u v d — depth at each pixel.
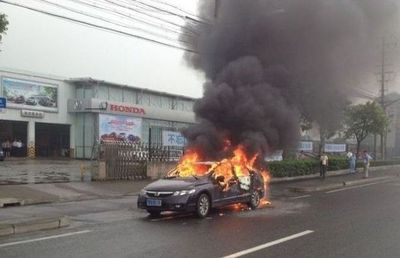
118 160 23.02
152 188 13.01
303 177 29.83
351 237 10.09
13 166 30.83
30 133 40.47
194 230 10.95
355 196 19.70
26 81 40.00
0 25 12.76
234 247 8.98
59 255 8.24
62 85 43.03
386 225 11.76
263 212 14.35
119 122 44.19
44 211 13.95
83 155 43.25
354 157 35.28
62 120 42.91
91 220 12.52
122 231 10.79
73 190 18.67
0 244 9.20
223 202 13.88
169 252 8.52
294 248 8.92
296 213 14.12
